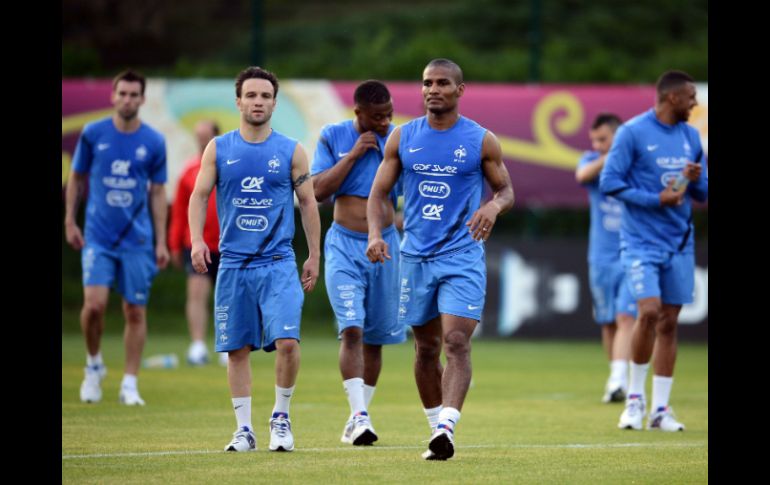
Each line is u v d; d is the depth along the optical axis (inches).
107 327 3078.2
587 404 1628.9
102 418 1369.3
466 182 1068.5
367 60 3513.8
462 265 1056.2
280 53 4018.2
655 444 1178.6
